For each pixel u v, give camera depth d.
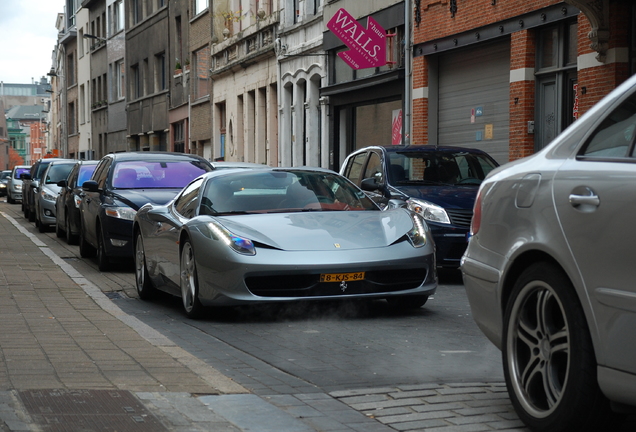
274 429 5.01
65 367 6.56
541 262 4.82
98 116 69.81
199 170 16.23
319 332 8.52
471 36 21.92
